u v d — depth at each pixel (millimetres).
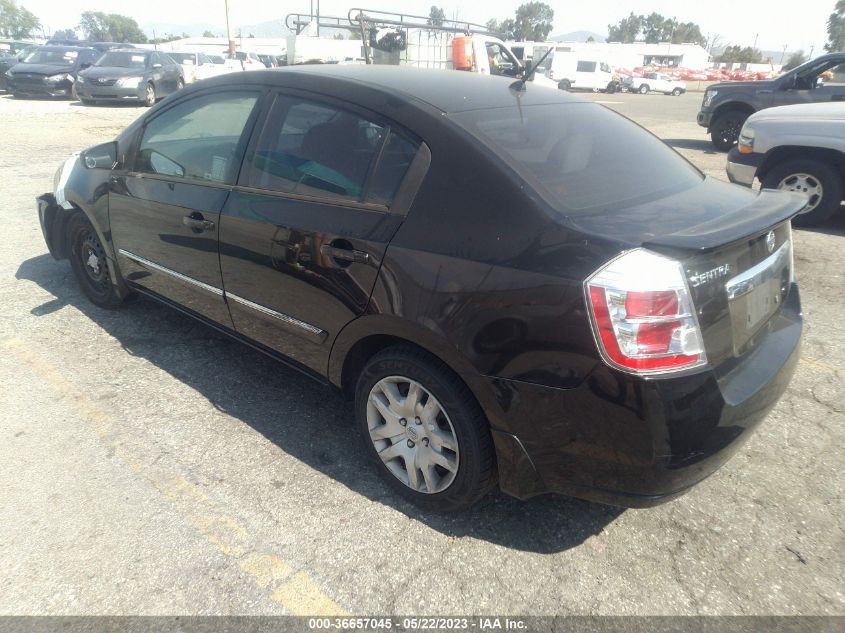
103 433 3084
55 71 17000
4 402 3305
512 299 2131
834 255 5969
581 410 2080
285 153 2926
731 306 2191
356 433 3174
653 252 2000
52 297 4656
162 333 4156
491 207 2270
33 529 2479
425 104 2602
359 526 2562
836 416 3367
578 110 3043
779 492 2807
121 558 2361
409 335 2404
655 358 1981
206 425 3186
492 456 2420
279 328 3014
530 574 2361
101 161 4047
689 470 2082
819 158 6633
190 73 20703
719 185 2881
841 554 2475
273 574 2320
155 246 3615
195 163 3346
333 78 2898
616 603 2248
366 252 2494
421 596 2254
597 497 2227
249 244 2977
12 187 7781
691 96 37812
